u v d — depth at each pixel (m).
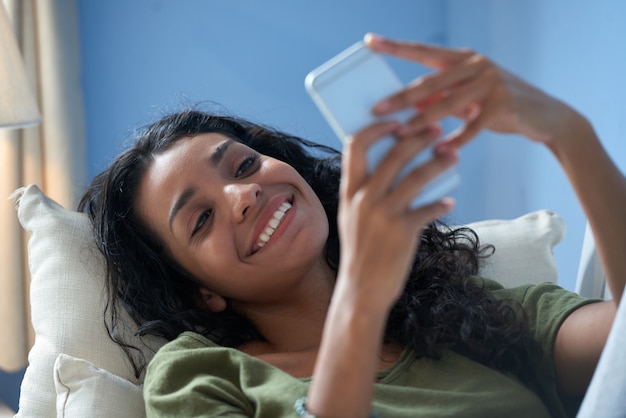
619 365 0.95
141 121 2.54
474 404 1.18
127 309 1.51
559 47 1.93
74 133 2.41
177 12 2.57
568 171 1.06
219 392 1.18
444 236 1.49
